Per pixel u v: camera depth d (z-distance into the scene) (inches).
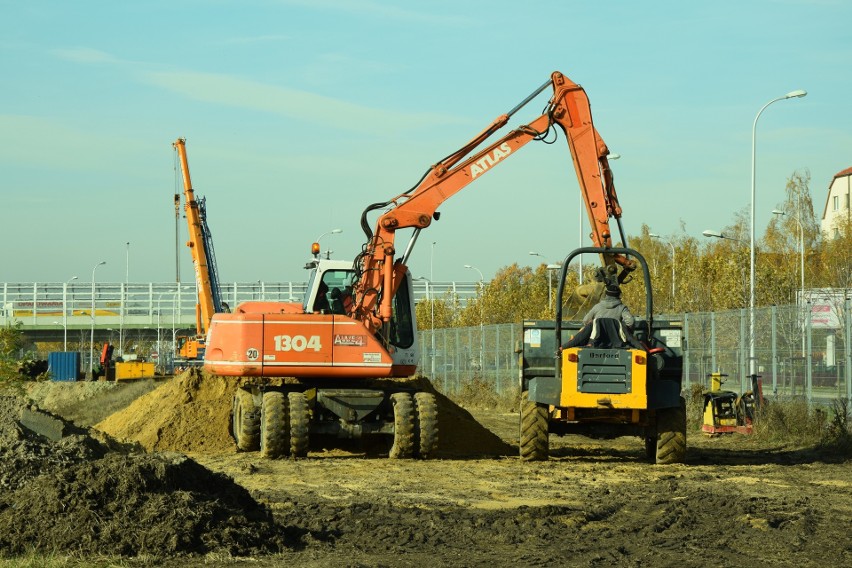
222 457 666.8
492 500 470.3
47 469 392.8
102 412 1473.9
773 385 888.9
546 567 334.3
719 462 642.8
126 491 354.0
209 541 343.6
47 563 315.0
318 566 329.1
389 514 423.2
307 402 661.3
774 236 2527.1
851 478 552.1
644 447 775.1
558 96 700.0
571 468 599.8
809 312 822.5
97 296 3166.8
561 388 589.6
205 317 1248.2
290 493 491.2
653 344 652.1
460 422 767.1
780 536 380.5
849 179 3523.6
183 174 1245.1
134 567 320.8
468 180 708.7
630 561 343.0
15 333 967.6
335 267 759.1
